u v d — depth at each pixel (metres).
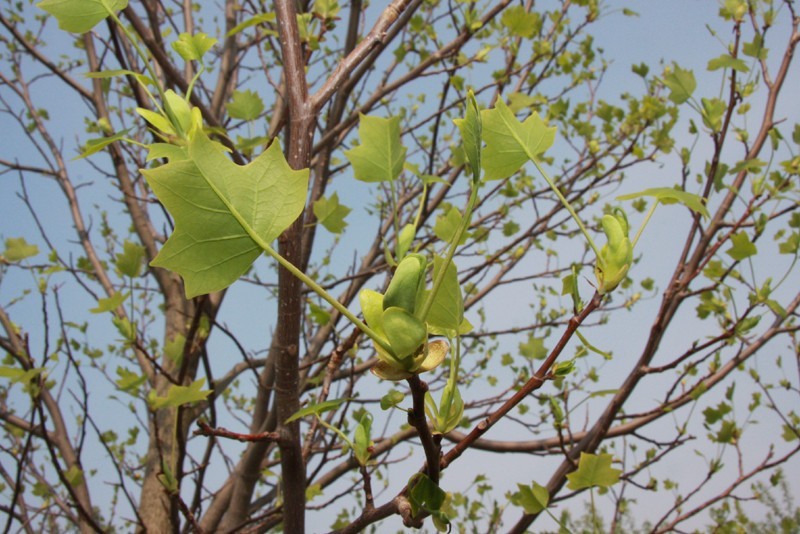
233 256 0.38
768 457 1.08
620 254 0.43
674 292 0.96
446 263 0.38
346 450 0.80
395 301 0.37
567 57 1.50
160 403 0.63
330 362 0.70
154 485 1.28
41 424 0.81
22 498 1.26
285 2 0.61
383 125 0.50
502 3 1.10
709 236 1.02
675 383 1.04
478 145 0.38
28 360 0.83
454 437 1.41
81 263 1.58
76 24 0.45
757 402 1.21
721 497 1.06
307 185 0.38
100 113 1.57
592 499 0.58
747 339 1.11
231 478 1.35
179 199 0.37
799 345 1.25
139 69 1.46
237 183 0.38
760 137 1.11
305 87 0.59
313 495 0.93
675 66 0.98
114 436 1.56
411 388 0.39
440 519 0.42
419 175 0.52
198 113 0.46
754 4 1.02
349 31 1.36
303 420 1.30
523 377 1.44
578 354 0.44
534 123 0.46
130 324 0.76
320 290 0.38
